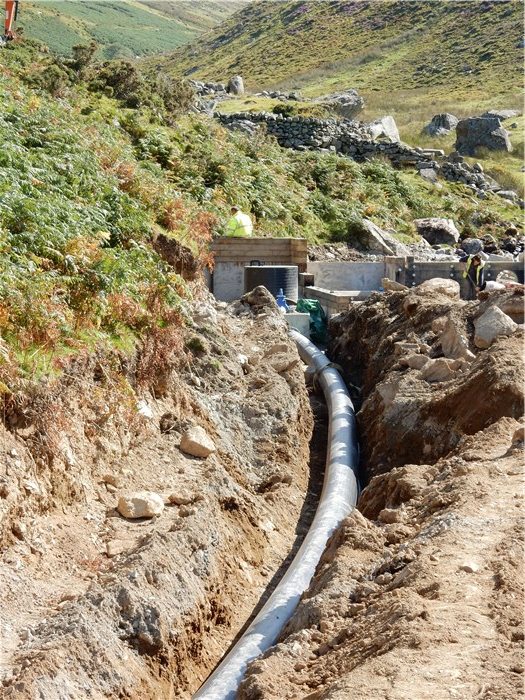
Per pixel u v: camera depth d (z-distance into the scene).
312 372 17.55
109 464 10.05
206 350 13.74
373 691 5.29
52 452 8.95
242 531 10.07
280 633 7.49
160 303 12.78
